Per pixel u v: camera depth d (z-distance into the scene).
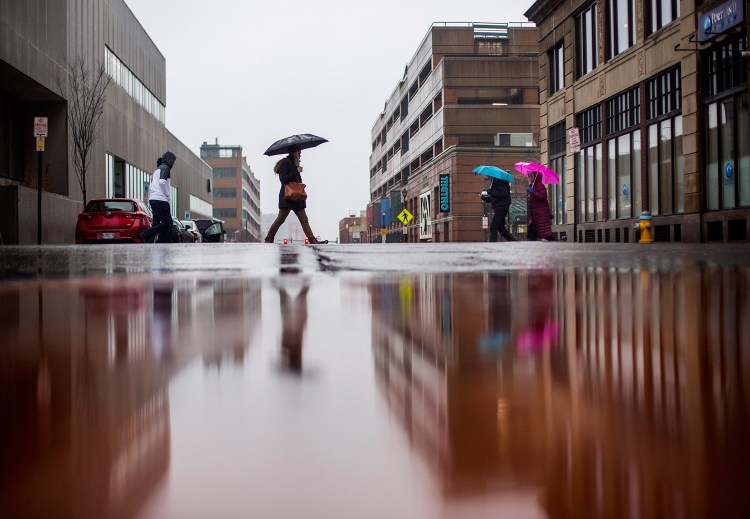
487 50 57.03
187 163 68.38
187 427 0.69
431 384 0.91
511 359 1.12
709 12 17.75
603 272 4.20
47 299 2.54
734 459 0.56
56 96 27.41
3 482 0.52
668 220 20.36
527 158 51.50
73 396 0.83
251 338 1.42
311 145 15.48
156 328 1.62
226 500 0.49
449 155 52.03
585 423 0.68
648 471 0.54
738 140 17.17
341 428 0.68
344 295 2.68
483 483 0.51
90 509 0.48
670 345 1.27
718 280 3.39
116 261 6.31
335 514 0.47
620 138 24.05
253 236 166.62
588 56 26.56
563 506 0.47
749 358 1.10
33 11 24.53
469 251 8.74
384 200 89.00
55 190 28.48
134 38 44.59
